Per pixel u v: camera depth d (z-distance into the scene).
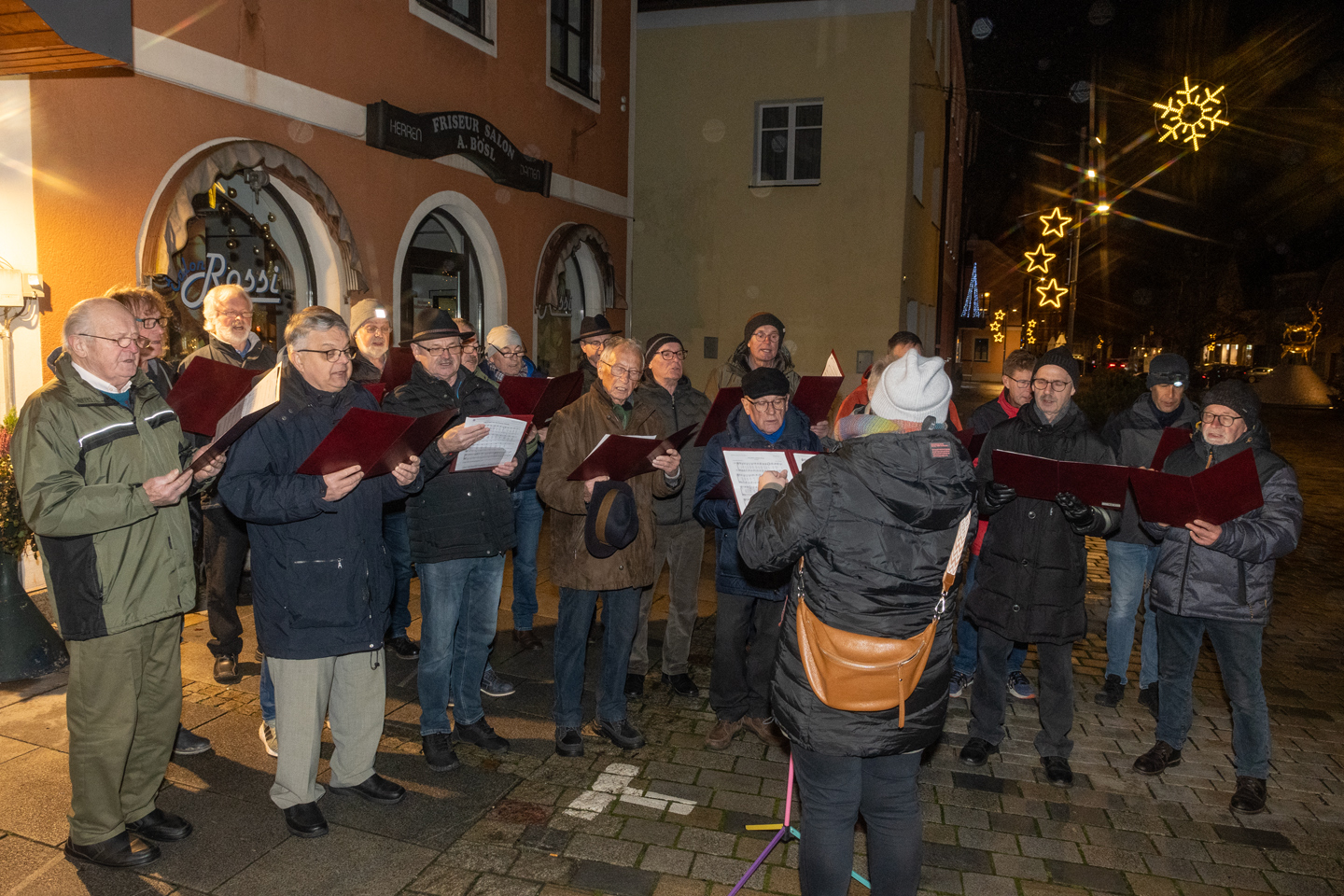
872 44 12.49
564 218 10.60
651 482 4.09
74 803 3.06
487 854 3.24
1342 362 37.78
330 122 6.90
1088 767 4.12
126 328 2.93
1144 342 37.16
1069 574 3.84
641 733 4.32
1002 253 42.91
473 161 8.78
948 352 24.88
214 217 6.36
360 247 7.36
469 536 3.79
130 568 2.95
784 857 3.28
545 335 10.97
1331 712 4.89
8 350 4.80
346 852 3.22
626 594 4.06
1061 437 3.96
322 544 3.14
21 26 3.93
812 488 2.42
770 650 4.20
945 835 3.50
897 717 2.45
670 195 13.40
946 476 2.37
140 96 5.43
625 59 11.85
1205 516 3.36
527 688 4.82
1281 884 3.23
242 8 6.07
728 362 5.49
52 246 5.00
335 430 2.80
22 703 4.28
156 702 3.19
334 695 3.50
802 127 13.09
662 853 3.28
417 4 7.85
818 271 12.98
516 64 9.41
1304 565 8.48
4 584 4.50
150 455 3.06
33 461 2.77
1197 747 4.38
